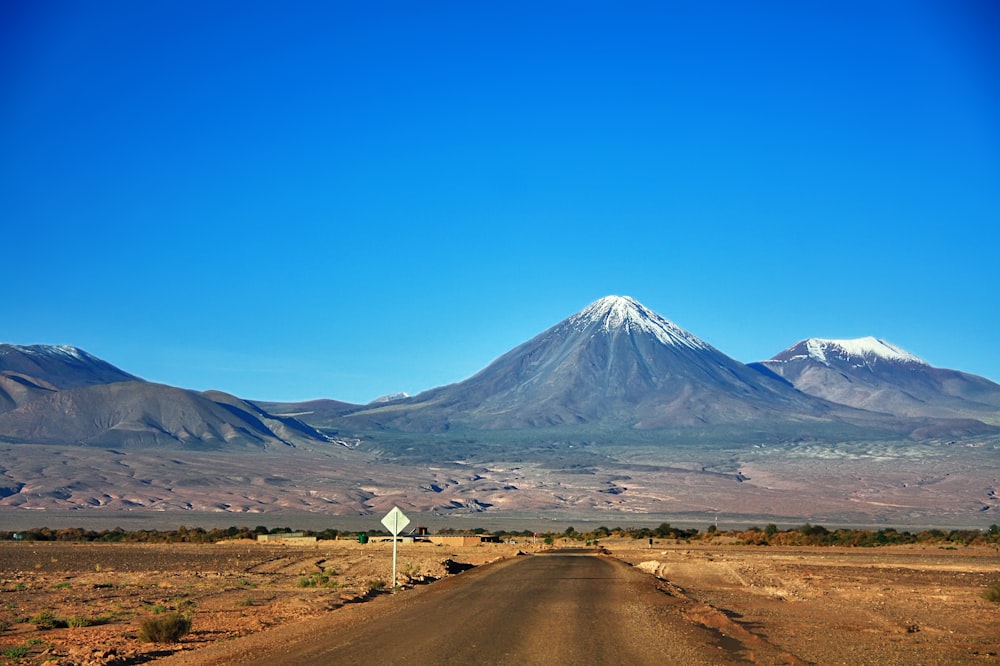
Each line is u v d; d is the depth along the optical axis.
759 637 24.59
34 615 32.50
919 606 34.91
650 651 20.48
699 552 83.69
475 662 18.67
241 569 63.59
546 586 39.03
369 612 29.14
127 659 21.55
